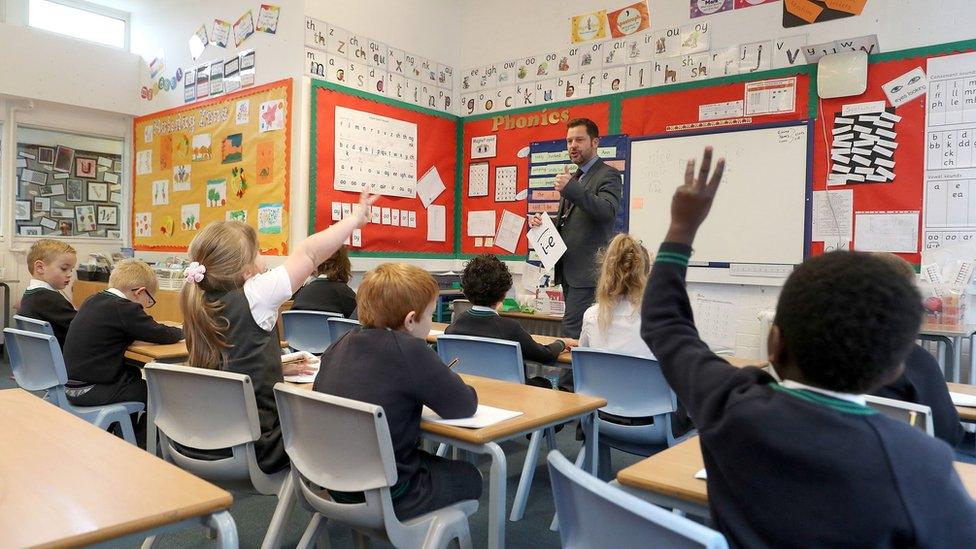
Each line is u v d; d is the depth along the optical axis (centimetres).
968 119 374
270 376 191
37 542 84
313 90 475
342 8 495
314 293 392
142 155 606
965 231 375
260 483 174
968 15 374
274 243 486
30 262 335
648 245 486
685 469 127
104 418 260
